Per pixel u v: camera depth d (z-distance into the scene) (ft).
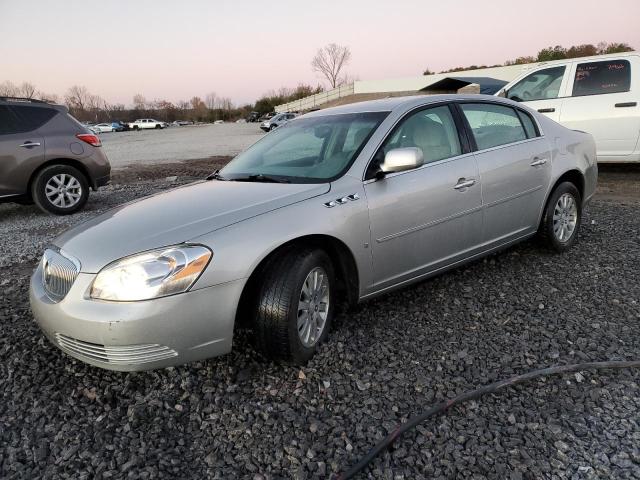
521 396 8.51
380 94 164.76
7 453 7.75
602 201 22.91
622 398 8.34
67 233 10.27
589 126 25.99
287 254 9.36
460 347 10.21
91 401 9.01
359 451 7.45
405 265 11.34
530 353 9.87
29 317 12.37
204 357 8.73
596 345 9.99
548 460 7.09
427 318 11.51
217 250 8.59
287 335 9.11
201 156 59.72
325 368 9.59
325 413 8.34
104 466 7.41
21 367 10.11
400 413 8.25
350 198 10.21
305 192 10.06
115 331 8.12
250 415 8.39
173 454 7.61
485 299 12.38
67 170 25.76
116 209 11.00
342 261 10.39
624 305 11.70
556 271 13.94
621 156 25.62
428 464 7.13
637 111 24.72
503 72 133.18
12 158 24.16
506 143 13.61
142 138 120.26
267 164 12.17
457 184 11.98
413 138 11.81
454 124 12.62
